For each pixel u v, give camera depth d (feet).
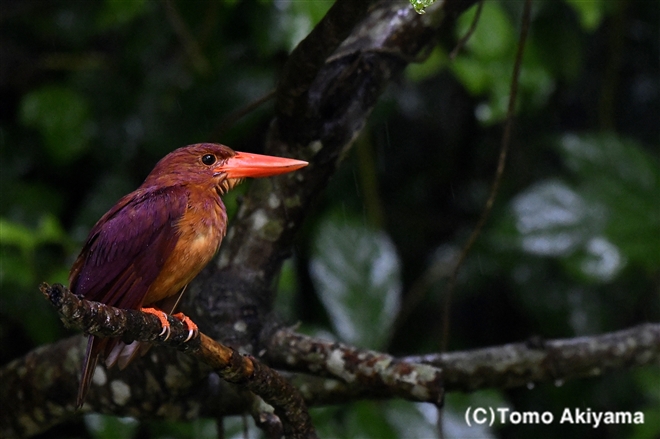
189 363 20.21
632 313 30.48
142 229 18.53
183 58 29.76
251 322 20.49
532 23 28.25
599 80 34.06
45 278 26.96
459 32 26.84
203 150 20.27
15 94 33.12
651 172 27.30
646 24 33.50
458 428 25.30
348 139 20.72
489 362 21.56
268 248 21.07
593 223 27.02
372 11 21.61
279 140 20.92
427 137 33.96
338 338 26.63
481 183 33.68
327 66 20.54
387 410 25.17
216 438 26.12
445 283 31.81
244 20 29.53
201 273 21.16
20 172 31.58
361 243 25.57
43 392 21.71
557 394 30.76
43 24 32.22
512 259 30.45
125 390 21.04
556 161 33.45
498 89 27.35
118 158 30.04
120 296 18.51
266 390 16.14
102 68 31.24
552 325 30.12
